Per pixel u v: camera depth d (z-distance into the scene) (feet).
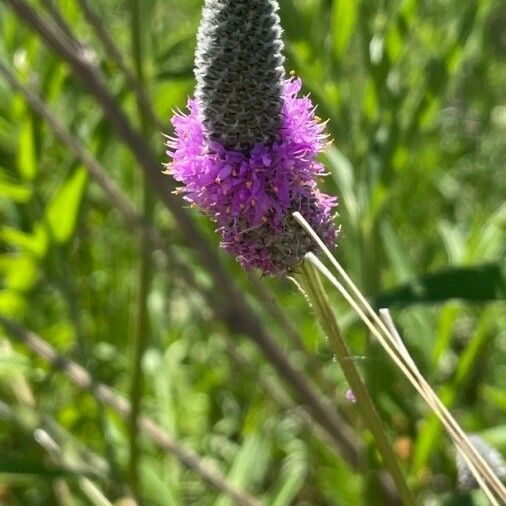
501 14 1.08
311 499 0.87
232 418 0.94
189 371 0.97
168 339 0.93
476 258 0.72
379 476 0.65
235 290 0.74
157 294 0.93
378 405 0.63
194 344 0.98
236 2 0.36
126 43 0.91
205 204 0.38
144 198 0.73
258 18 0.36
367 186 0.67
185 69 0.72
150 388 0.94
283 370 0.74
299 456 0.89
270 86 0.37
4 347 0.78
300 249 0.38
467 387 0.92
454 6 0.91
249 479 0.81
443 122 1.05
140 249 0.71
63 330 0.87
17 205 0.76
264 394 0.93
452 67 0.67
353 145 0.70
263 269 0.39
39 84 0.78
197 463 0.75
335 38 0.70
